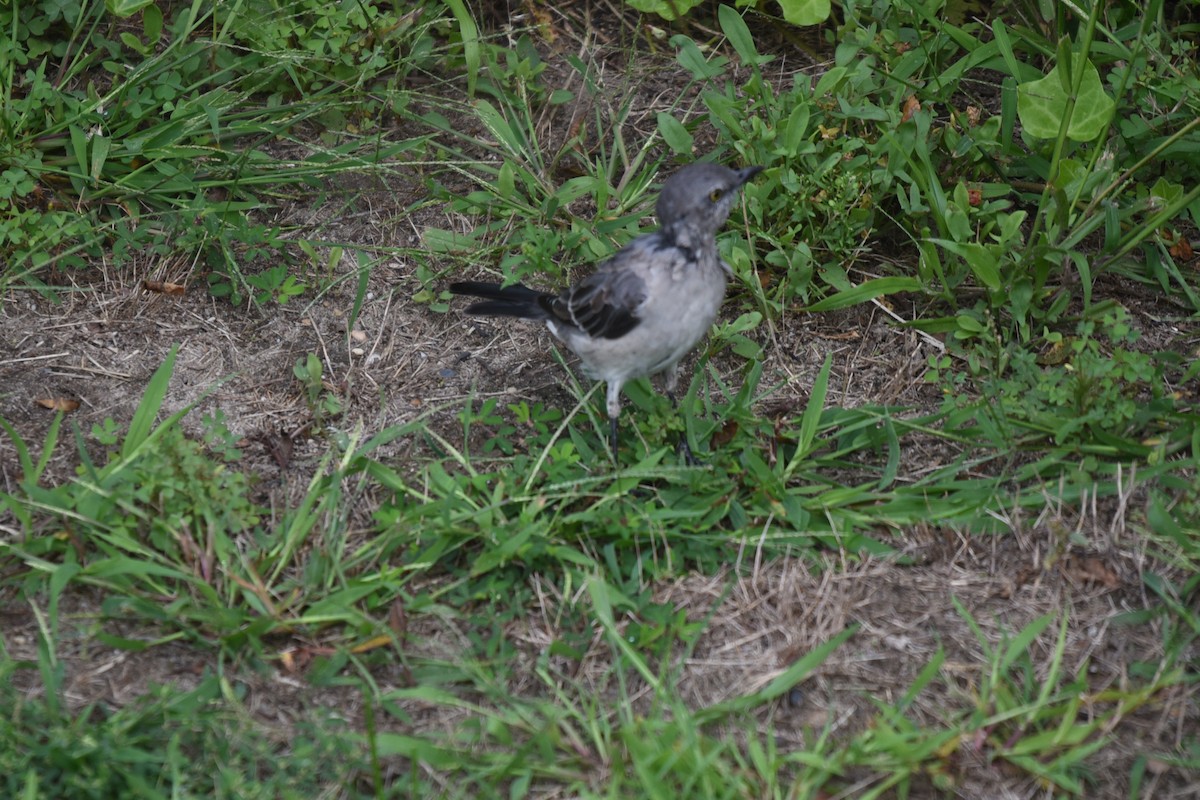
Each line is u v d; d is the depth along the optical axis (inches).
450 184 444.1
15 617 301.3
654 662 297.7
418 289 412.8
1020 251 390.3
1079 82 362.0
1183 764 269.6
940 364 374.9
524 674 295.7
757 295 390.3
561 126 460.1
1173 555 315.6
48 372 376.8
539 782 269.6
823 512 333.4
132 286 405.1
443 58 468.8
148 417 338.0
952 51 441.7
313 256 410.0
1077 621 304.3
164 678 289.4
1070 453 343.9
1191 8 458.3
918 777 268.4
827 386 382.6
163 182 415.5
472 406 376.8
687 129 439.8
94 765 258.1
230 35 457.4
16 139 415.2
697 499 334.3
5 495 315.3
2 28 437.7
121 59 448.5
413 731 281.9
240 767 265.6
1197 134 403.9
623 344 335.6
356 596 303.1
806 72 470.6
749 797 260.7
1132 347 382.9
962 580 316.2
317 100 450.3
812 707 285.9
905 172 404.2
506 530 320.8
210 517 312.5
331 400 369.7
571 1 505.0
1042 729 276.5
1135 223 409.7
